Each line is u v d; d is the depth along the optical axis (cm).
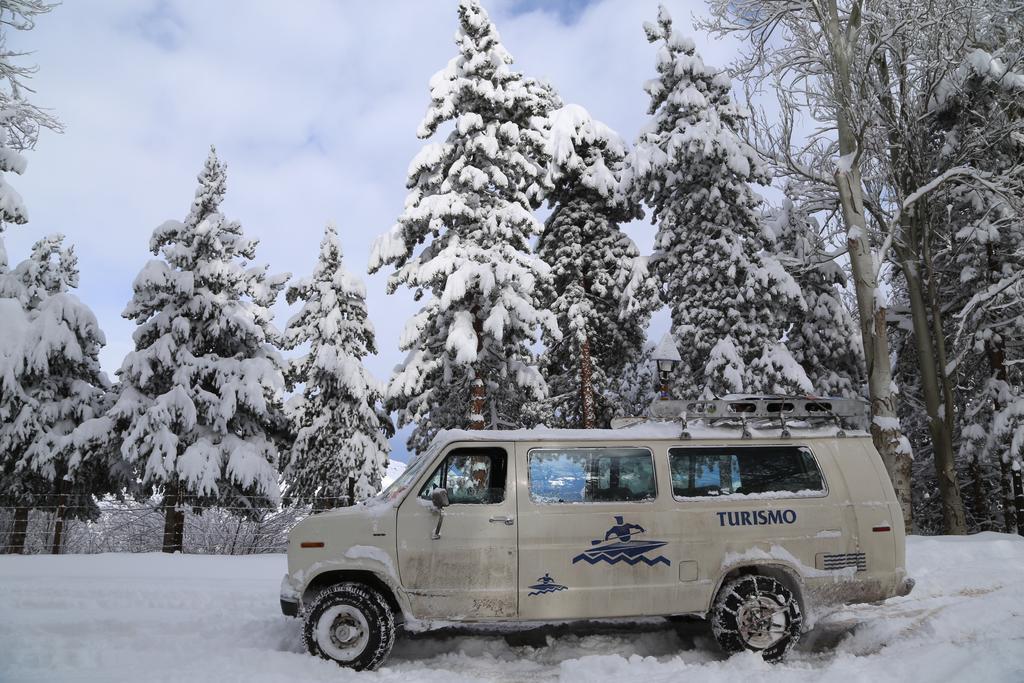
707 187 2323
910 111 1975
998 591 780
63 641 677
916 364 2622
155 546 2264
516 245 2052
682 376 2264
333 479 2288
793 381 2089
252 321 2125
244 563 1226
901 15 1858
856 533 662
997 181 1888
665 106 2381
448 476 655
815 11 1870
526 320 1942
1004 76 1973
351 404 2355
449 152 2041
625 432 686
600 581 629
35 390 2039
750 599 625
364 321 2462
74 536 2205
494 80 2048
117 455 2022
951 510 2112
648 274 2302
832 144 2011
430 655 666
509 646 688
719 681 530
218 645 680
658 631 735
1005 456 2030
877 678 516
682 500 657
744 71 2005
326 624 612
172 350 1958
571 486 655
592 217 2512
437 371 2095
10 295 2234
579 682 555
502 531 632
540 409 2330
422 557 626
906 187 2055
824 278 2458
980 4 1894
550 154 2114
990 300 2056
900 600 810
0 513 2098
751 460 684
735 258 2184
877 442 1616
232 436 2022
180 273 1995
